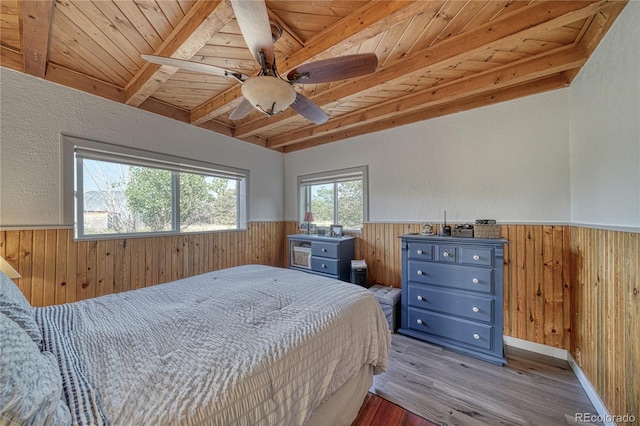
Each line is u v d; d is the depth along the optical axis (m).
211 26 1.56
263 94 1.40
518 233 2.51
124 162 2.64
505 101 2.58
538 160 2.42
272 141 4.18
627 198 1.41
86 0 1.49
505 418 1.62
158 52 1.95
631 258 1.35
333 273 3.38
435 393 1.85
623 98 1.45
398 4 1.43
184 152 3.12
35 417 0.58
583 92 2.00
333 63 1.41
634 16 1.34
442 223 2.95
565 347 2.28
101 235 2.47
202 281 2.01
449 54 1.88
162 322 1.26
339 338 1.32
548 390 1.87
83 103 2.33
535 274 2.42
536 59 2.07
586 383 1.84
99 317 1.33
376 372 1.81
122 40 1.86
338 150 3.88
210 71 1.42
